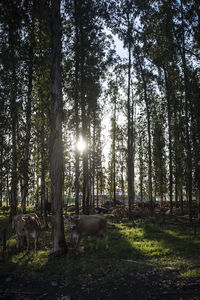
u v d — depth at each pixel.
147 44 19.38
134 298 5.05
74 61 15.39
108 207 30.48
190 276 6.16
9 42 10.09
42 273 6.40
